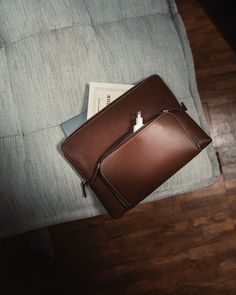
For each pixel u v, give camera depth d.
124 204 0.75
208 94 1.21
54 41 0.83
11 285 1.10
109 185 0.73
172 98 0.79
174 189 0.82
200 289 1.11
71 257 1.12
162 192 0.82
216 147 1.17
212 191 1.15
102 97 0.81
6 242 1.12
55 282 1.11
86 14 0.87
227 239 1.13
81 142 0.75
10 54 0.84
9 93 0.82
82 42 0.84
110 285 1.11
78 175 0.78
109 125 0.76
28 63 0.82
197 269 1.12
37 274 1.11
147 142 0.72
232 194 1.15
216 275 1.11
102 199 0.76
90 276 1.11
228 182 1.16
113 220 1.14
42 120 0.81
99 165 0.72
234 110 1.20
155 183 0.75
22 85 0.82
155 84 0.78
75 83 0.82
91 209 0.80
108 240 1.13
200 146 0.77
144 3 0.90
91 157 0.75
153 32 0.87
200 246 1.13
